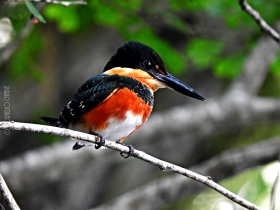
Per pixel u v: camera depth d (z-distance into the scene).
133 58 8.03
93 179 14.06
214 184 6.36
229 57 12.97
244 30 12.62
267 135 15.90
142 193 12.00
